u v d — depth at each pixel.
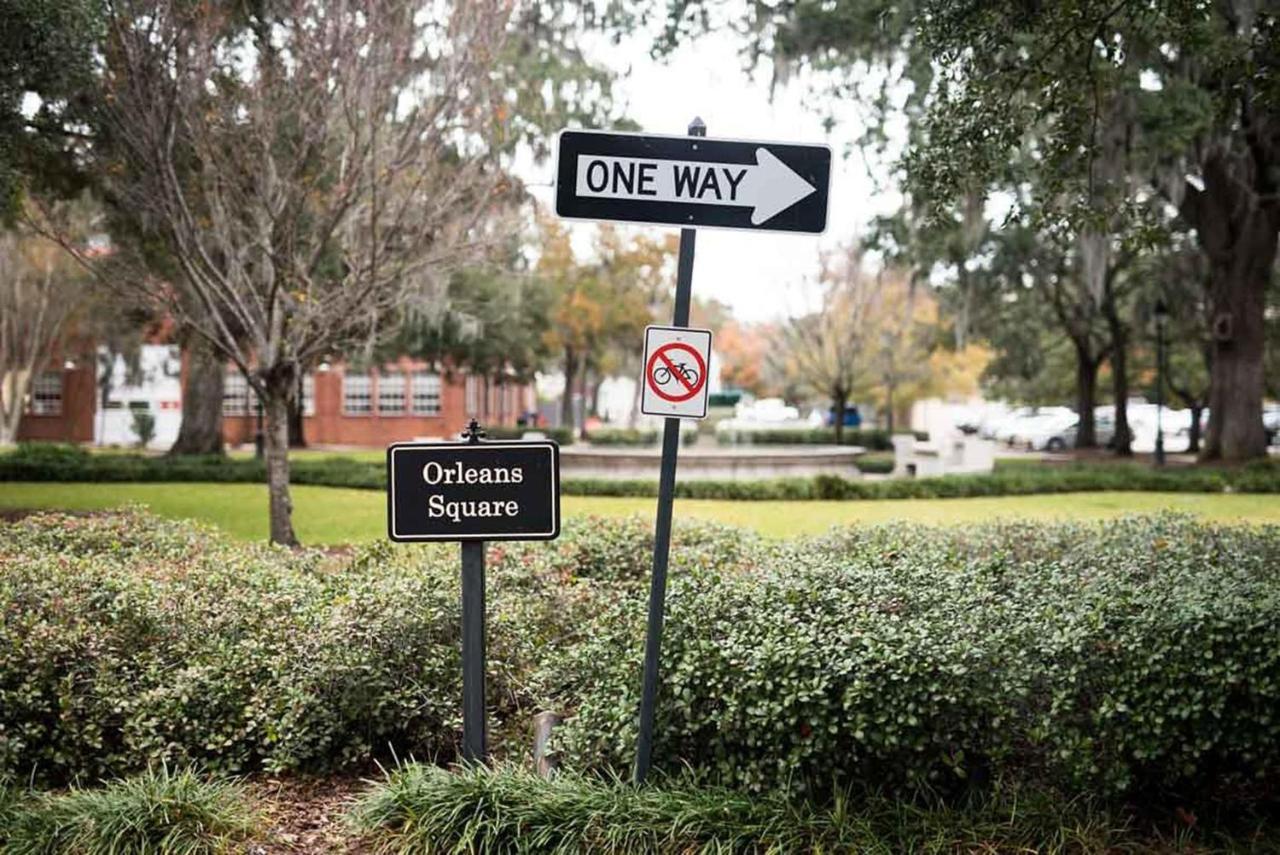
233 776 4.19
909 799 3.62
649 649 3.61
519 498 3.82
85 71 9.70
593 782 3.73
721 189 3.61
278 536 11.10
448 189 10.80
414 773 3.71
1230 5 8.52
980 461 25.30
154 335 24.62
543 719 4.31
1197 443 35.84
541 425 52.66
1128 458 31.23
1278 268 26.58
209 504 16.14
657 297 36.47
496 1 10.18
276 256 10.46
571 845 3.34
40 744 4.19
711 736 3.76
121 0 9.45
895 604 4.32
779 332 33.03
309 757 4.32
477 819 3.43
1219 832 3.47
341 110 10.49
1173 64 14.11
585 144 3.61
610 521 7.80
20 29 9.05
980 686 3.53
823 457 21.61
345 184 10.05
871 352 30.89
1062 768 3.65
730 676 3.68
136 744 4.10
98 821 3.46
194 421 24.67
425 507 3.82
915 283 23.16
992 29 5.50
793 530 13.12
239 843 3.56
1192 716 3.41
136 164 10.30
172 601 4.91
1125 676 3.51
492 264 12.15
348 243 10.95
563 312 36.56
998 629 3.87
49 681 4.20
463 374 39.94
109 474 20.39
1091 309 32.06
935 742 3.51
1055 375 44.44
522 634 5.04
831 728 3.43
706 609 4.17
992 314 32.03
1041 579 5.26
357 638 4.48
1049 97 6.04
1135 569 5.42
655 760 3.79
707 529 7.98
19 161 11.45
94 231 18.08
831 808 3.49
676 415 3.59
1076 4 5.24
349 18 9.86
